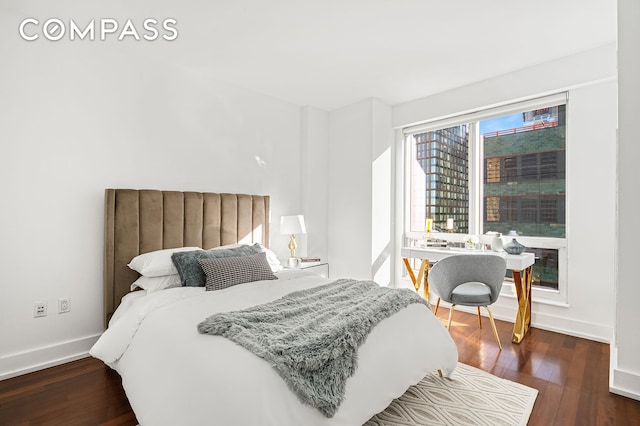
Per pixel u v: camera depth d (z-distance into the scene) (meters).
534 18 2.38
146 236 2.72
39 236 2.36
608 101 2.80
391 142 4.23
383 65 3.11
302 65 3.11
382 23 2.45
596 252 2.88
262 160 3.79
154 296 2.13
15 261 2.26
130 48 2.76
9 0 2.14
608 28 2.50
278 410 1.23
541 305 3.18
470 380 2.17
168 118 3.02
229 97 3.49
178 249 2.73
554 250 3.19
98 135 2.61
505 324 3.28
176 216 2.90
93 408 1.89
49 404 1.92
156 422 1.32
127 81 2.78
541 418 1.79
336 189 4.30
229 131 3.49
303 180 4.19
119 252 2.59
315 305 1.96
